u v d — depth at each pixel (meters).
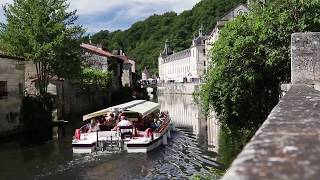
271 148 2.72
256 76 15.80
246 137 17.22
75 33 37.41
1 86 29.83
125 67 82.50
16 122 31.28
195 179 16.25
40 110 34.09
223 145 23.61
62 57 37.19
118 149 21.92
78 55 38.69
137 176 17.47
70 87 41.84
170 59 150.50
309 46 11.75
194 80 110.81
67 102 40.59
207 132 30.14
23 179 17.27
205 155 21.23
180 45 164.75
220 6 149.00
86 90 47.28
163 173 17.89
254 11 17.80
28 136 29.81
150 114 28.23
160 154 21.69
